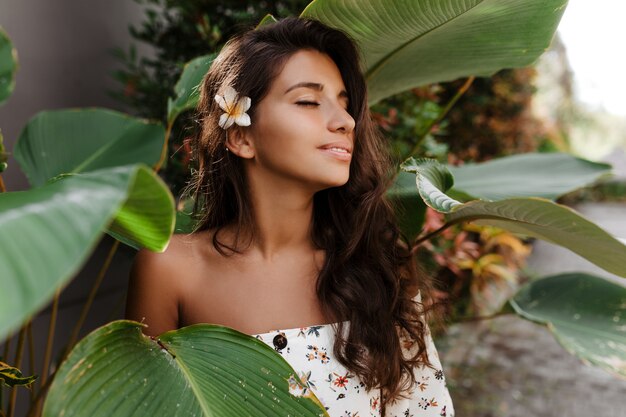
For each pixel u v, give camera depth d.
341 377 1.06
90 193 0.46
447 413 1.20
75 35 2.95
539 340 5.26
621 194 20.58
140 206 0.58
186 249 1.13
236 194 1.11
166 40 2.89
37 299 0.38
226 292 1.10
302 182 1.04
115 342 0.79
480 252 3.85
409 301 1.18
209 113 1.16
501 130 5.00
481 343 5.11
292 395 0.86
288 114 1.01
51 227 0.42
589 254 0.93
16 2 2.57
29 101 2.66
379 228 1.18
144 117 2.85
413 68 1.40
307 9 1.08
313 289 1.12
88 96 3.04
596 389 4.25
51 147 1.64
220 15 2.74
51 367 2.73
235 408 0.84
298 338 1.06
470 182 1.72
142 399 0.78
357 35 1.18
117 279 3.28
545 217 0.87
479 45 1.27
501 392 4.10
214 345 0.87
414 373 1.19
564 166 1.77
